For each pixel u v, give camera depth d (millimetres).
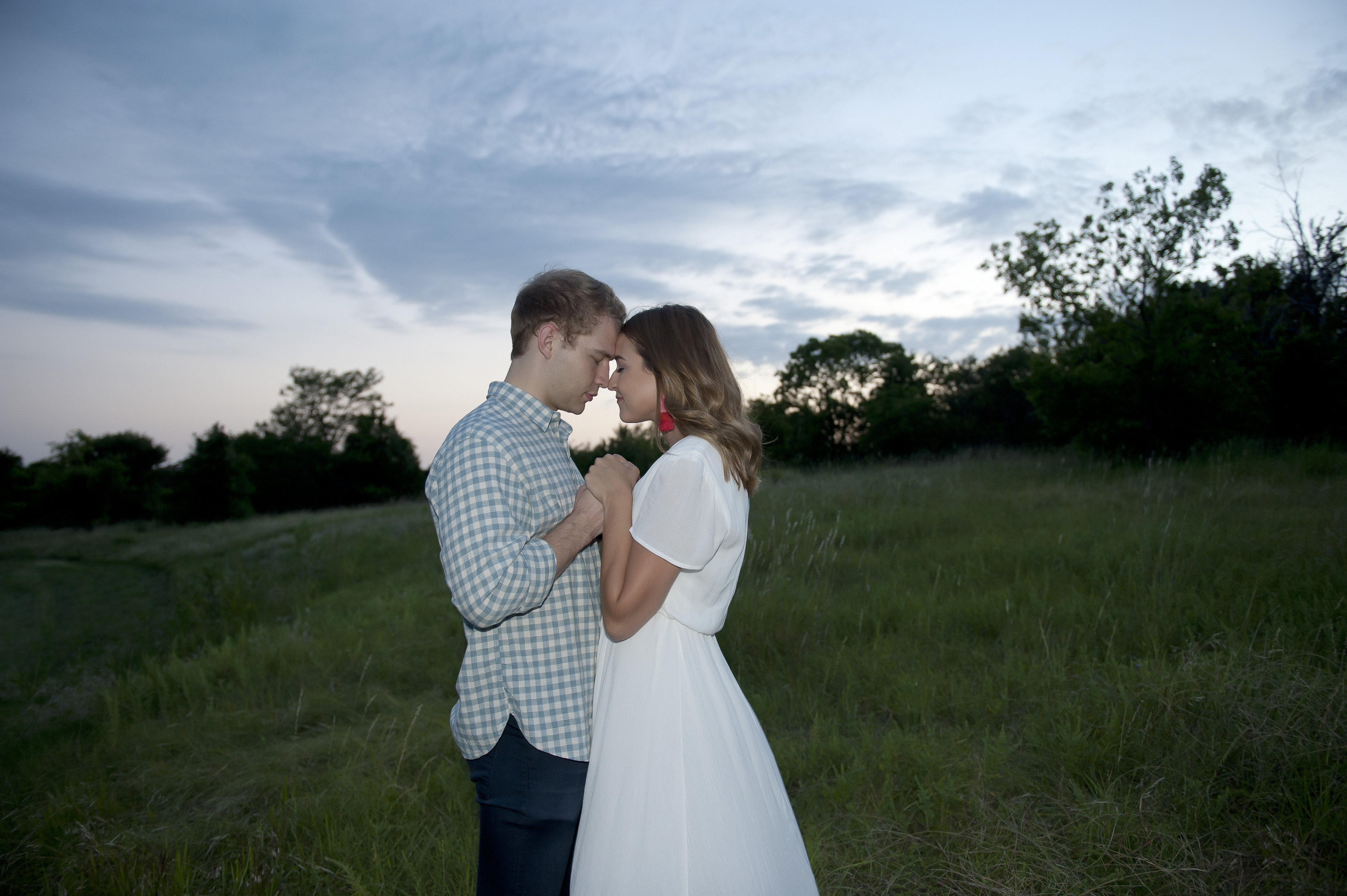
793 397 31375
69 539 23625
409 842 2727
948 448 21641
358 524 15125
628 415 1853
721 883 1496
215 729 4031
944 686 3754
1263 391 11508
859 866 2443
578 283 1810
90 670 5914
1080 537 6406
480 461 1594
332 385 56875
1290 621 3820
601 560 1719
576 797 1675
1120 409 11562
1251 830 2449
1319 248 12914
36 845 2766
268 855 2689
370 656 5184
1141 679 3369
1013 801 2701
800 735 3418
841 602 5371
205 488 26922
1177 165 12570
